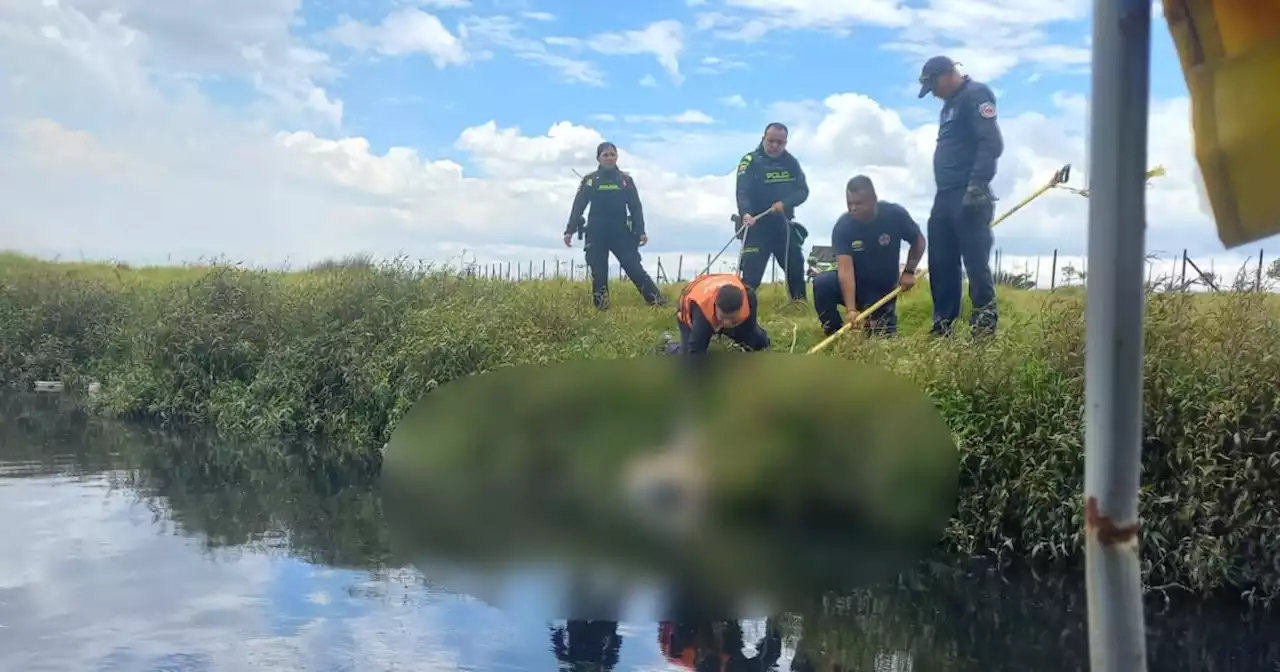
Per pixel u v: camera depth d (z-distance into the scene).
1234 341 5.33
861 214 7.19
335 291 11.16
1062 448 5.41
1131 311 1.51
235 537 6.33
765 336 5.87
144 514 6.98
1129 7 1.46
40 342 14.26
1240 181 1.65
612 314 9.50
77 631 4.71
